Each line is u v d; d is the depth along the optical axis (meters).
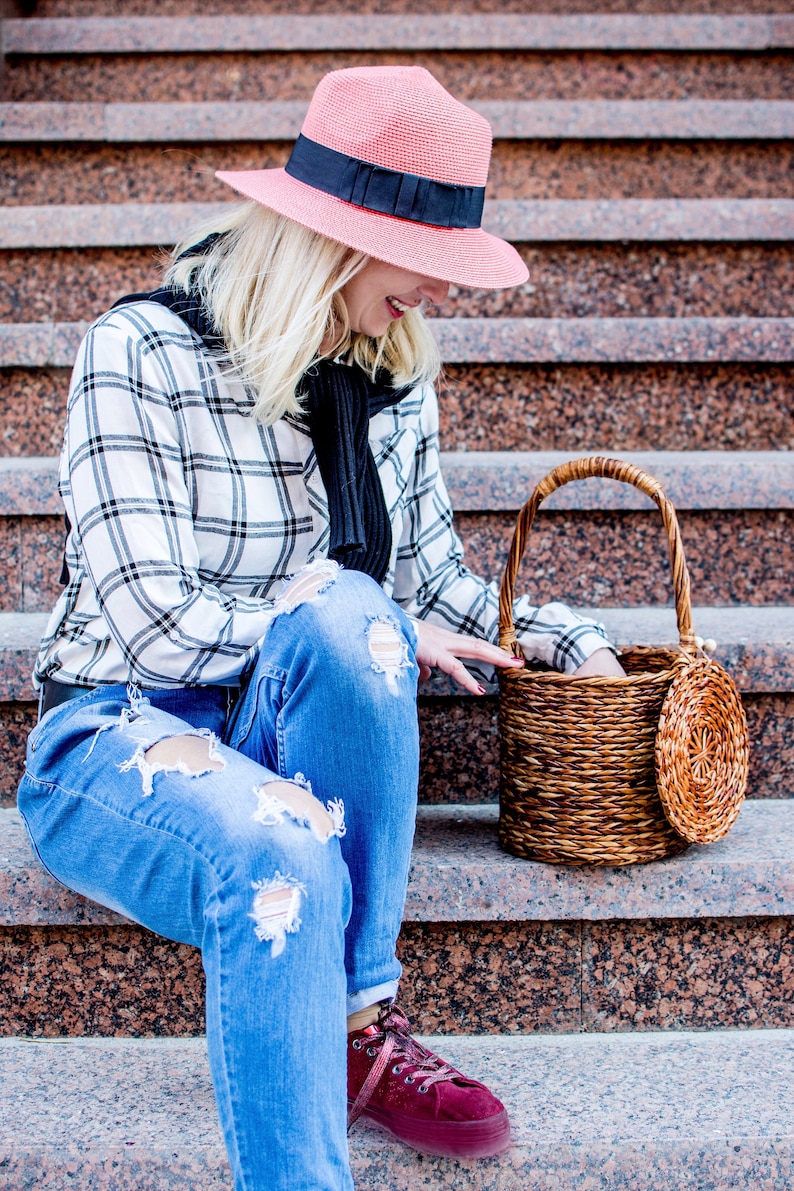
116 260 2.42
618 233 2.38
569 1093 1.32
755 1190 1.22
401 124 1.26
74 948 1.47
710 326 2.16
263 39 3.09
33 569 1.94
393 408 1.52
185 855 1.06
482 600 1.57
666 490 1.94
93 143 2.76
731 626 1.80
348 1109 1.22
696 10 3.44
